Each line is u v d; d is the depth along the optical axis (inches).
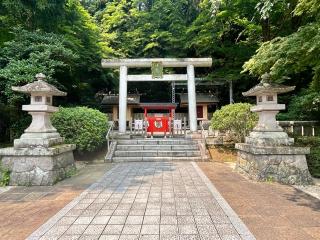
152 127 578.9
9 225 162.6
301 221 164.9
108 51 824.3
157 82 1061.1
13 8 442.6
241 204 199.0
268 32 608.1
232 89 800.3
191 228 152.9
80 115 421.1
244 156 320.8
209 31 703.7
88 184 271.4
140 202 203.6
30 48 455.2
